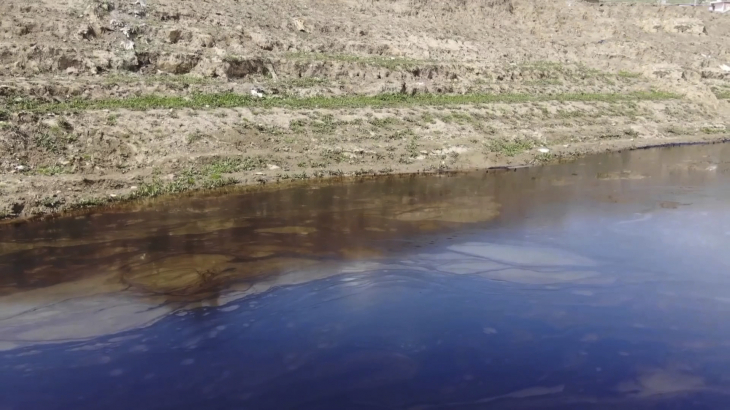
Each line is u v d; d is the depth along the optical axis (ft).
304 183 87.76
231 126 97.60
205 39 121.39
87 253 56.90
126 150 86.07
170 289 49.01
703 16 225.97
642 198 82.84
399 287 50.06
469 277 52.49
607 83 163.32
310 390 35.55
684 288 51.11
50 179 75.46
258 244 60.23
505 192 85.56
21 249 57.72
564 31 197.26
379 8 172.35
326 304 46.62
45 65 100.27
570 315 45.55
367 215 71.67
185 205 74.23
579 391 35.99
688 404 34.96
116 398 34.53
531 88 149.18
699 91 163.53
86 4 117.08
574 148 120.26
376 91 126.21
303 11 154.40
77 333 41.73
